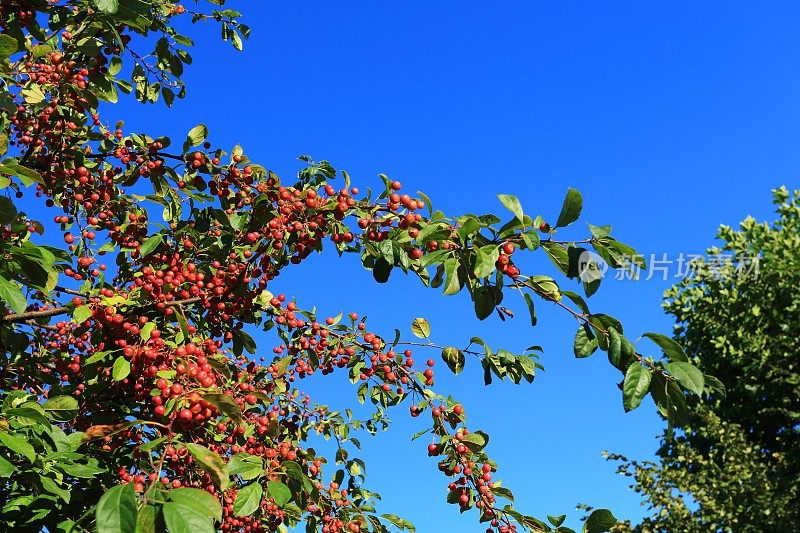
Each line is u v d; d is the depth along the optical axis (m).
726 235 13.98
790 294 13.16
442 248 3.12
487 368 4.17
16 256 3.17
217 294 4.30
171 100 5.57
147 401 3.76
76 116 4.52
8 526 2.93
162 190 4.62
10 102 3.76
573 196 2.84
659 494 11.42
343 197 3.71
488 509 3.63
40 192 5.05
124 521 1.80
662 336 2.79
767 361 12.92
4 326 4.09
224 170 4.40
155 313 4.06
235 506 2.58
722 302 13.73
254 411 4.59
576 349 2.92
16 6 4.01
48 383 4.34
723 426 12.39
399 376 4.42
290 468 2.92
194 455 2.29
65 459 3.10
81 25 4.22
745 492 11.07
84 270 4.79
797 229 13.87
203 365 3.16
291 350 4.87
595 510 3.20
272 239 4.10
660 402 2.84
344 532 4.21
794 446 12.84
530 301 3.09
